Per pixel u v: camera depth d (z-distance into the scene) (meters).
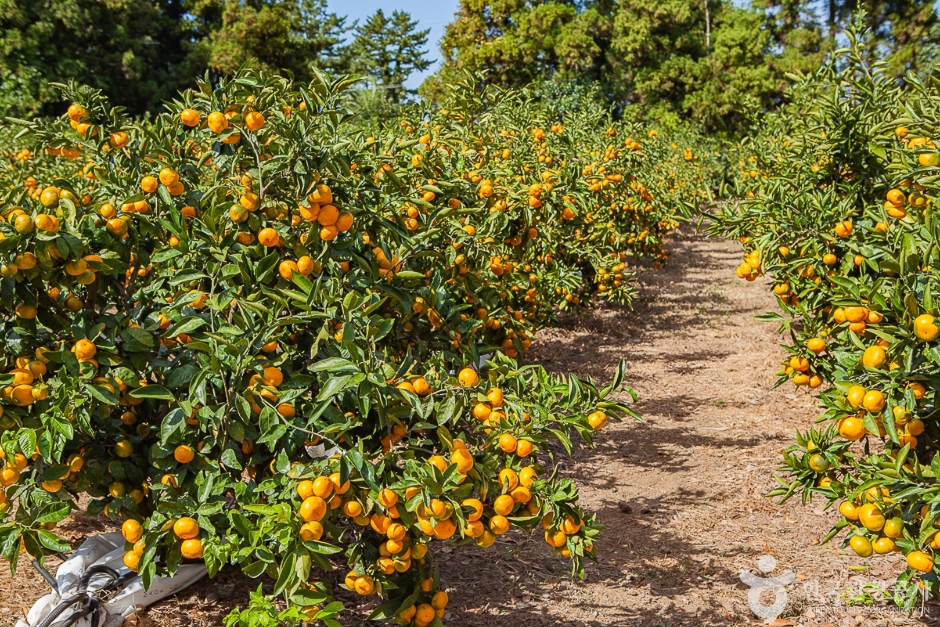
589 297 9.49
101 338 2.84
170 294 3.25
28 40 25.11
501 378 3.08
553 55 32.25
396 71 47.06
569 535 2.86
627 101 37.25
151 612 3.41
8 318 2.83
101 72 30.08
